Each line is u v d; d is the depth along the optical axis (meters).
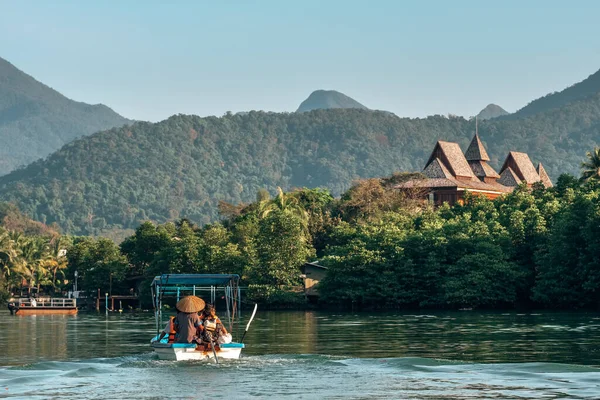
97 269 135.25
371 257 95.31
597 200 86.81
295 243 102.81
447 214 117.00
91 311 120.56
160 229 142.88
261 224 115.88
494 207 115.06
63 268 184.00
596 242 82.88
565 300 86.19
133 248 142.62
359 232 110.19
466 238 93.44
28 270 162.38
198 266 110.31
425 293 93.94
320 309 101.00
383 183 149.50
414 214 120.81
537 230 94.69
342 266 97.25
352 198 139.38
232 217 161.00
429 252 94.44
